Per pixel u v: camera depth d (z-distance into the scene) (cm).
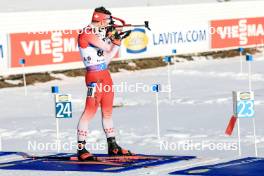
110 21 2072
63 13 5244
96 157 2006
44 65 5150
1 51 4934
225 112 3259
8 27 4966
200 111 3341
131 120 3100
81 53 2067
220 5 6219
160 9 5825
